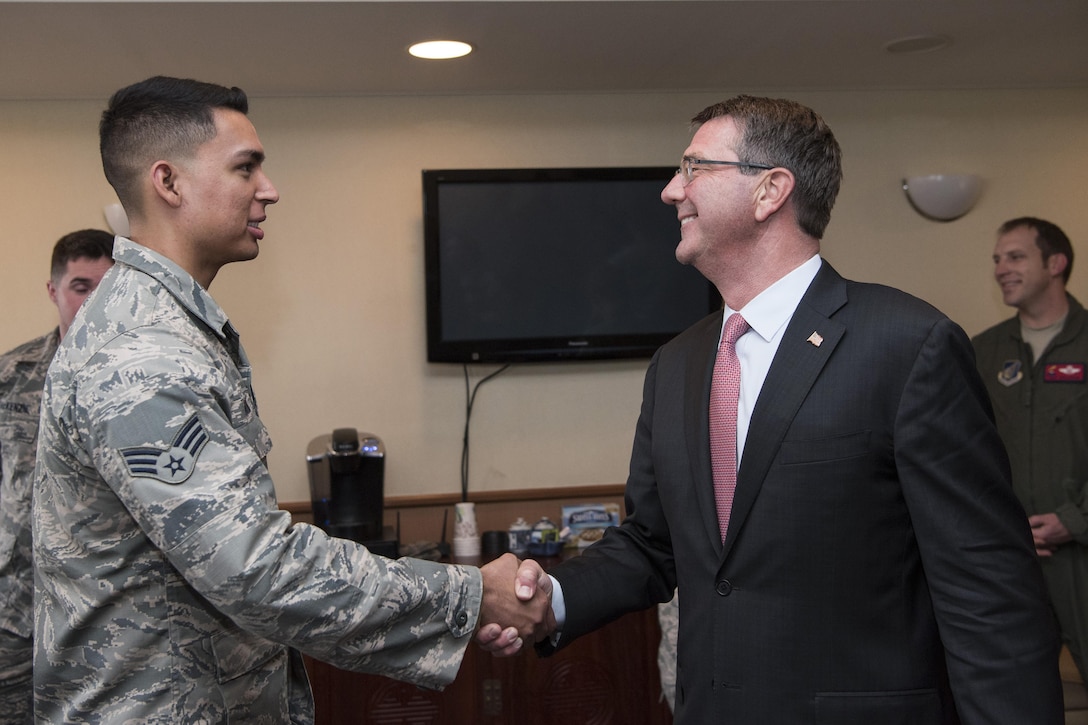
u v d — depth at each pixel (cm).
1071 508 312
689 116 369
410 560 161
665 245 361
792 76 352
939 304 384
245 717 159
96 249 268
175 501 141
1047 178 388
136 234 166
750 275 174
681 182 176
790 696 159
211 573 142
